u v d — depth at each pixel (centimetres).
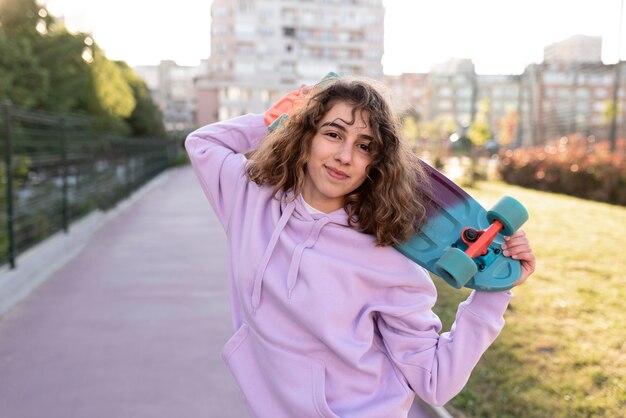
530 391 356
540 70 3531
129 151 1838
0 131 785
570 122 3119
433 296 165
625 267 715
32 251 745
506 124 4312
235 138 193
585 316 515
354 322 158
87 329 506
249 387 171
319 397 156
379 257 159
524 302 558
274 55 8756
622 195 1511
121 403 358
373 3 9312
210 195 186
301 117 157
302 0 8881
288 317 161
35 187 852
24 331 498
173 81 10662
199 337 486
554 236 941
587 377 377
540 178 1902
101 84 3531
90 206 1203
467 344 156
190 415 343
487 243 150
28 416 340
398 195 154
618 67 2055
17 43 2102
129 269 764
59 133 926
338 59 9206
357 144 152
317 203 164
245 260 166
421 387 159
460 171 2595
